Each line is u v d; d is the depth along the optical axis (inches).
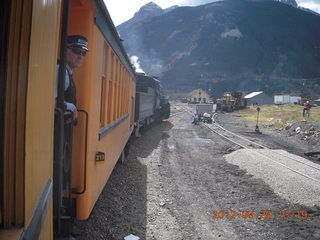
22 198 58.7
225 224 231.6
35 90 63.7
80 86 139.8
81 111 138.1
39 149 69.1
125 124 343.3
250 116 1612.9
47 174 80.5
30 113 60.7
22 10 57.7
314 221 239.9
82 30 134.8
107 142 203.2
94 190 161.8
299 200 282.5
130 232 205.6
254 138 770.8
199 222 233.1
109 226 208.1
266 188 322.3
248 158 459.8
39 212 66.9
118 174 339.3
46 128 76.8
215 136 779.4
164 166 416.2
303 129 875.4
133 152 489.4
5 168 57.5
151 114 863.7
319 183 329.7
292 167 412.8
